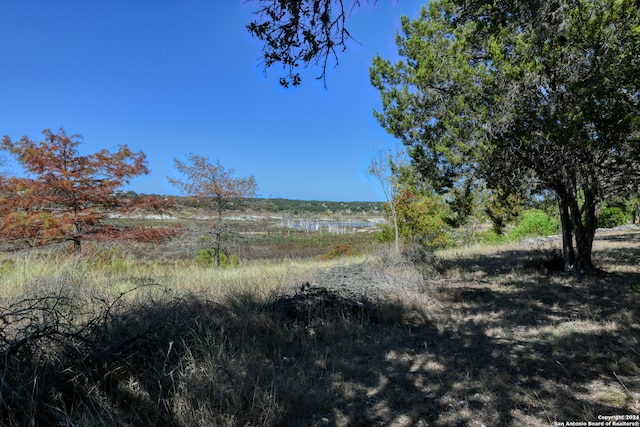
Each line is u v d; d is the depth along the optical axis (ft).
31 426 7.19
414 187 35.24
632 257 36.32
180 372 9.68
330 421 9.53
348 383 11.53
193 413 8.62
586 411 9.17
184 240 50.52
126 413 8.73
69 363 9.21
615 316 17.04
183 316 13.83
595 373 11.47
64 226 36.14
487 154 26.43
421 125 30.73
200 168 52.54
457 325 17.54
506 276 30.35
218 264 52.70
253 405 9.15
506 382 11.28
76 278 20.48
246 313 16.37
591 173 24.11
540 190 29.40
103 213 41.19
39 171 37.29
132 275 30.99
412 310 19.90
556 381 11.15
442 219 51.80
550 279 28.04
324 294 19.89
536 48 23.07
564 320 17.47
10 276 21.71
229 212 54.60
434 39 28.84
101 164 39.75
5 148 36.81
